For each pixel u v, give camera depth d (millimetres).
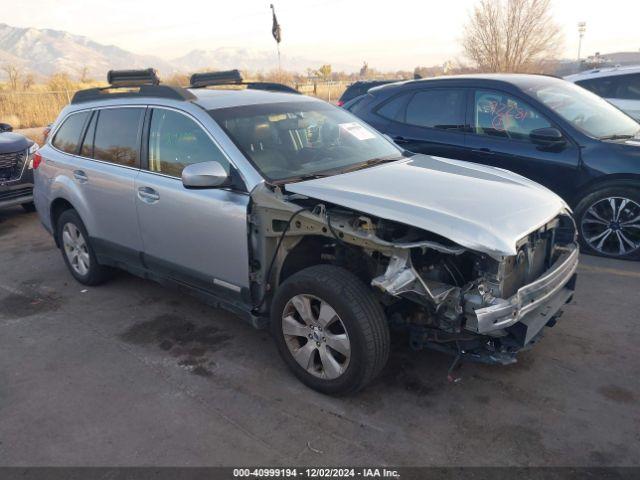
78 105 5121
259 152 3721
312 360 3377
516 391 3350
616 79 8820
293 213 3266
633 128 5891
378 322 3076
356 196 3215
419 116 6465
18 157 7898
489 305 2834
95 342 4199
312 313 3320
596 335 3973
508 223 3012
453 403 3256
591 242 5520
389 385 3459
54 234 5504
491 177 3805
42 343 4215
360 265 3395
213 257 3762
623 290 4707
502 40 27344
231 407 3301
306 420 3148
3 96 25062
